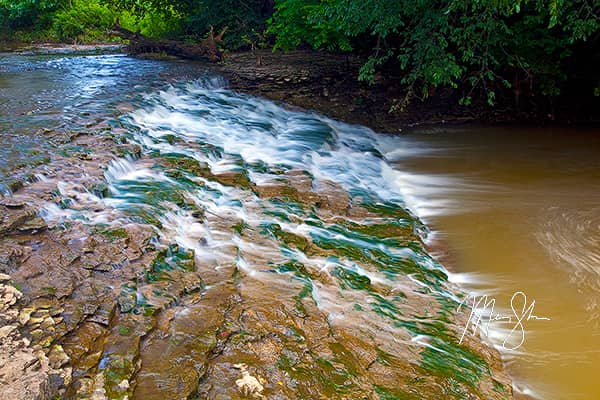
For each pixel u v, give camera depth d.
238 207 5.62
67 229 4.21
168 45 14.22
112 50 15.82
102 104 7.98
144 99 8.64
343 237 5.54
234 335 3.44
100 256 3.92
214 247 4.62
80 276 3.63
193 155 6.75
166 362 3.07
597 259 5.64
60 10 19.50
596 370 3.96
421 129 11.52
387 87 12.41
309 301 4.04
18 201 4.37
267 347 3.39
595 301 4.86
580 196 7.56
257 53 14.98
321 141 9.20
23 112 7.26
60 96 8.42
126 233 4.28
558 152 9.90
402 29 11.47
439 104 12.23
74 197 4.70
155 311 3.47
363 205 6.70
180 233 4.69
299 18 11.97
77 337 3.06
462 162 9.31
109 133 6.57
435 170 8.88
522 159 9.48
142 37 14.67
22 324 3.02
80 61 13.03
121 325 3.29
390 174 8.55
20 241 3.90
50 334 2.99
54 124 6.67
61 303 3.31
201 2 16.17
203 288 3.94
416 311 4.36
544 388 3.78
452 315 4.40
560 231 6.38
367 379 3.33
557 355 4.11
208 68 12.66
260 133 9.03
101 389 2.74
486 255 5.78
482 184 8.16
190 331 3.38
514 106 12.22
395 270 5.03
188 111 9.08
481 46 10.27
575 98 12.32
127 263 3.91
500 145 10.39
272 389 3.04
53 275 3.58
